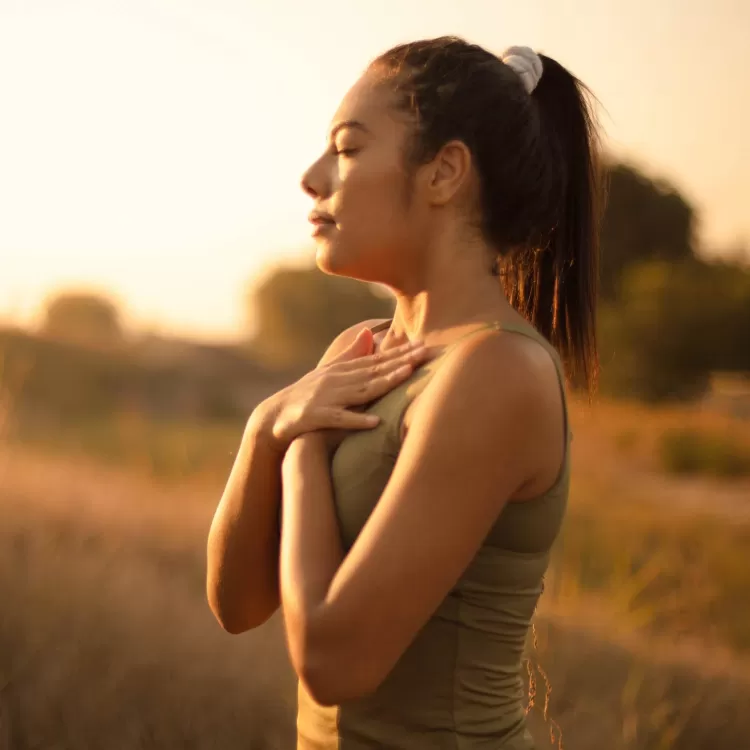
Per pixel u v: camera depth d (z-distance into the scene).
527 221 1.45
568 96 1.59
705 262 32.41
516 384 1.23
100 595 3.18
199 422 26.69
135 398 28.73
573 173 1.61
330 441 1.38
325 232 1.44
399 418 1.31
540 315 1.68
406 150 1.38
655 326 28.64
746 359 28.97
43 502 4.32
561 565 6.47
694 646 4.74
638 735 3.41
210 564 1.52
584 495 11.76
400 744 1.30
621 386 28.56
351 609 1.18
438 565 1.20
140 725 2.71
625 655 3.96
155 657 2.91
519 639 1.36
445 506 1.20
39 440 10.31
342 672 1.19
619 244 32.66
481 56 1.42
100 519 4.39
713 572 7.54
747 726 3.65
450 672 1.29
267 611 1.54
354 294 50.03
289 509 1.32
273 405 1.45
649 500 12.46
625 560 6.57
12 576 3.12
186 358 36.72
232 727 2.81
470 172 1.39
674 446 16.53
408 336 1.49
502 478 1.23
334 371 1.43
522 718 1.39
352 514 1.32
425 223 1.40
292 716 2.93
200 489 7.05
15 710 2.66
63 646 2.85
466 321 1.39
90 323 39.12
